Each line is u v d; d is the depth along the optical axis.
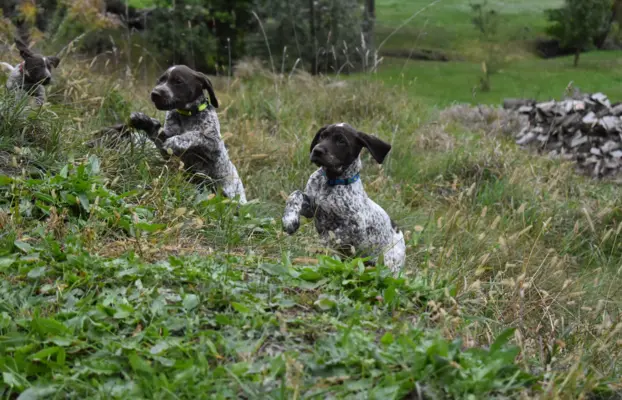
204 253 4.96
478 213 8.23
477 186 9.14
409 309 4.40
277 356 3.50
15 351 3.50
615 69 25.61
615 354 4.82
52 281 4.24
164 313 3.90
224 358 3.62
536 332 4.93
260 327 3.87
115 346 3.58
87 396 3.30
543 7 35.09
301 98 12.13
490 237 7.12
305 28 20.17
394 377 3.46
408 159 9.73
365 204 5.40
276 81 12.52
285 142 9.62
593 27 26.16
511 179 8.84
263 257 5.05
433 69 23.59
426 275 4.90
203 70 19.83
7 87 7.01
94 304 4.06
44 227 4.83
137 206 5.43
